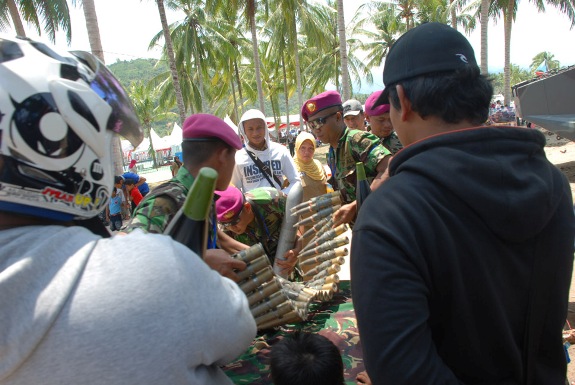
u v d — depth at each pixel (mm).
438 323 1036
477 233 973
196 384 779
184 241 920
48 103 769
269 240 2594
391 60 1134
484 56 18812
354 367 1679
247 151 4016
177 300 755
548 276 1040
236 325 841
